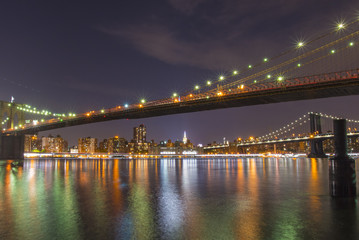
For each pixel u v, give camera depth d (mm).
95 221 14609
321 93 59781
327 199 19422
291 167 75438
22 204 19016
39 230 13109
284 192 24344
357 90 56062
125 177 41844
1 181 34656
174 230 13062
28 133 115562
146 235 12406
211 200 20672
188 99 78750
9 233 12703
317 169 63938
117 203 19438
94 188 27766
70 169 65250
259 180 36250
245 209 17359
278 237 11992
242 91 68938
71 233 12711
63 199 21047
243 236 12164
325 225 13562
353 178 18969
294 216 15359
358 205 17172
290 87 60812
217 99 71312
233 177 41844
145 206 18438
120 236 12281
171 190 26328
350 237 11945
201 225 13852
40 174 47562
